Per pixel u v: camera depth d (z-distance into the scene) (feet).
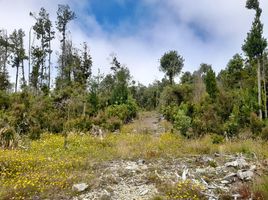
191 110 74.43
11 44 137.28
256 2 78.54
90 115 78.84
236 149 39.65
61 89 80.79
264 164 29.81
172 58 180.45
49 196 22.70
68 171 29.37
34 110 65.46
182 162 33.27
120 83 120.26
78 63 107.04
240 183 24.64
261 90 77.92
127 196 22.88
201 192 22.62
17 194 22.35
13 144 41.98
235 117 56.70
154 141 49.47
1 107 66.69
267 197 19.97
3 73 114.83
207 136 50.78
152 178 26.58
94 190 24.22
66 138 46.83
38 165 31.14
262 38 79.20
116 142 48.88
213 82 77.00
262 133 48.62
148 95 179.73
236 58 107.55
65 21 131.75
